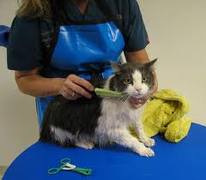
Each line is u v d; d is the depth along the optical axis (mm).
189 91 1524
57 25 1011
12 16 1452
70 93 920
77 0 1029
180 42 1448
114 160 864
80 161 866
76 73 1072
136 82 871
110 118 901
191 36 1434
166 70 1501
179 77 1505
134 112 931
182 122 999
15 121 1639
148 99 994
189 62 1475
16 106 1603
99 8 1046
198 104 1542
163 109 1014
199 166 819
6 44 1092
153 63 940
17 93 1572
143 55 1145
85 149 931
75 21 1020
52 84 994
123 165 838
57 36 1014
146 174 792
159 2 1398
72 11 1021
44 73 1098
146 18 1429
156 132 1009
